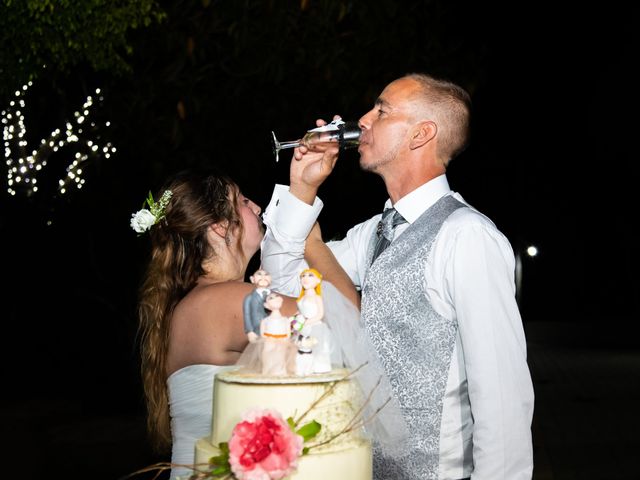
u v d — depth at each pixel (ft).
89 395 39.73
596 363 52.49
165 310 9.54
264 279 7.98
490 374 8.77
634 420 32.42
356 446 7.45
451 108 9.96
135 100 31.45
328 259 10.55
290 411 7.25
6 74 26.21
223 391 7.50
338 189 33.37
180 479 7.59
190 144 32.04
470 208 9.68
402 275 9.44
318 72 30.76
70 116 34.99
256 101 31.37
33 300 46.14
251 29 30.30
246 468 6.81
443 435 9.22
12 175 34.32
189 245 9.71
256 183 32.91
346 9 29.84
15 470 25.41
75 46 25.73
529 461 8.88
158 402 9.51
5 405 37.29
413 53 30.91
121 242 42.11
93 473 25.21
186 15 30.48
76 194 36.14
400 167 9.98
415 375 9.29
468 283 8.95
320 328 7.71
